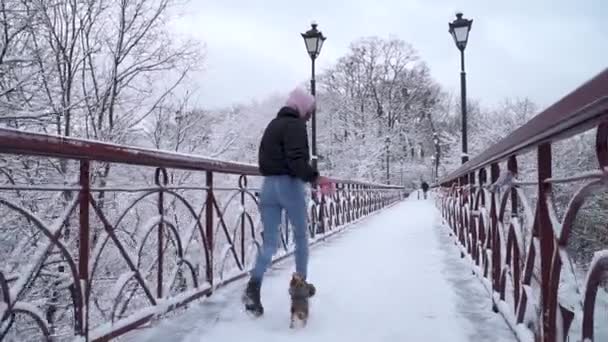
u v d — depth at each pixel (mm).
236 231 4480
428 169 61062
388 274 4754
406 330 2951
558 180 1820
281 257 5508
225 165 4023
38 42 9266
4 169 6891
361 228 10492
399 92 52969
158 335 2881
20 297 2135
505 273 2973
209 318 3236
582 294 1548
